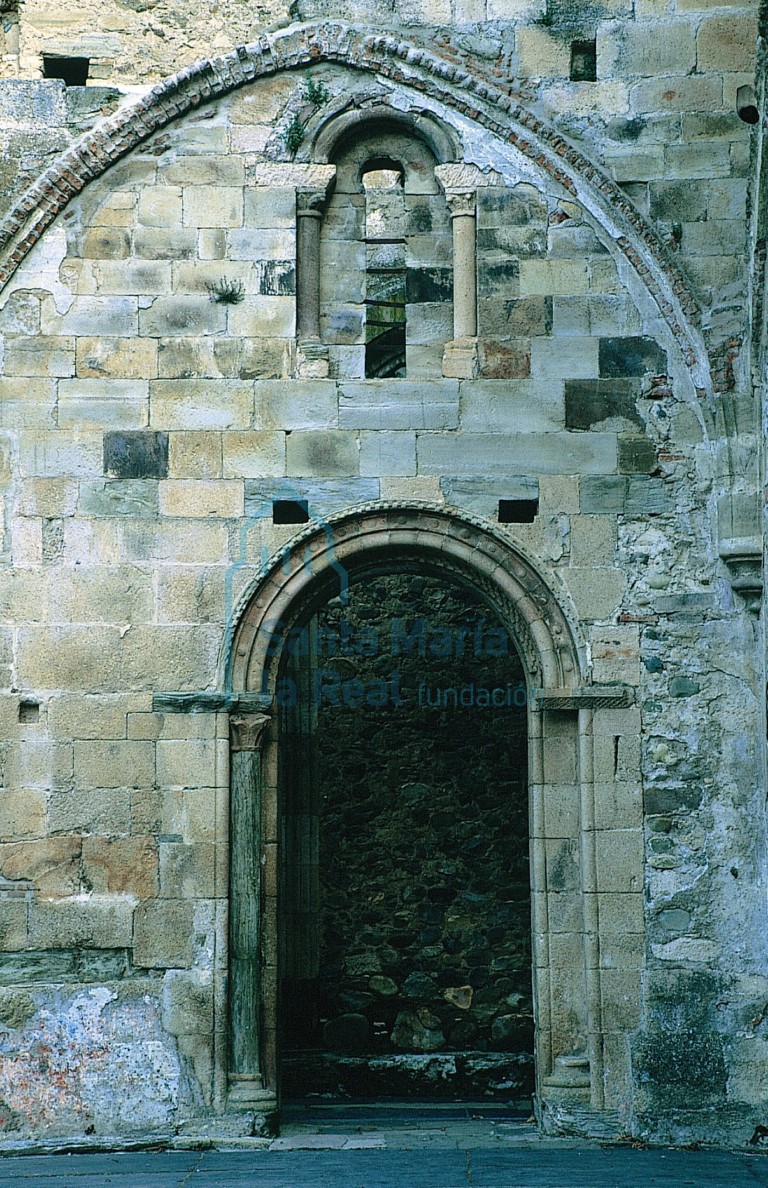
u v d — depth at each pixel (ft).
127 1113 44.55
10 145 47.03
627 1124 44.65
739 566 46.11
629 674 46.06
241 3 47.73
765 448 46.06
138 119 47.03
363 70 47.62
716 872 45.44
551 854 45.93
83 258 46.85
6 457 46.21
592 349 46.96
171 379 46.60
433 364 47.24
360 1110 51.62
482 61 47.70
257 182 47.19
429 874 59.00
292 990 57.77
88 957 45.03
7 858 45.14
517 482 46.57
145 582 46.03
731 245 46.98
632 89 47.47
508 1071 55.77
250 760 45.80
